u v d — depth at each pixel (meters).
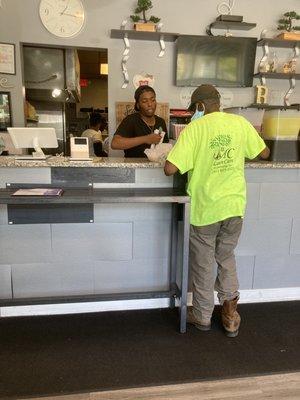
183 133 1.93
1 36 3.30
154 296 2.29
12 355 1.89
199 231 2.01
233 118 1.94
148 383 1.70
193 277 2.12
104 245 2.30
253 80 3.72
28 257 2.23
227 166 1.92
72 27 3.38
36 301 2.15
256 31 3.66
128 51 3.49
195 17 3.54
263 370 1.82
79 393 1.63
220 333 2.14
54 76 3.84
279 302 2.54
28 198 1.82
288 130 2.27
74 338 2.06
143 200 1.89
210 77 3.56
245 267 2.47
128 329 2.16
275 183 2.37
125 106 3.56
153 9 3.48
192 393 1.65
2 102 3.42
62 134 4.55
